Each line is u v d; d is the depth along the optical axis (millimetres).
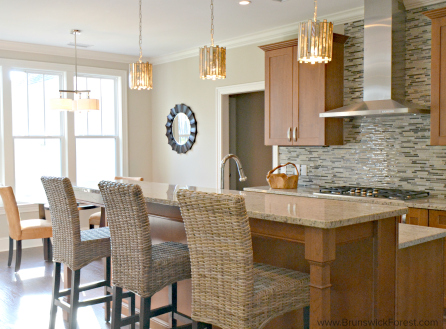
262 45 5000
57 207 2891
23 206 6027
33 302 3891
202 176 6340
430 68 3936
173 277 2393
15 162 6039
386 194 3842
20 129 6059
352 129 4609
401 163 4227
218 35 5516
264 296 1890
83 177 6617
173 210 2658
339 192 4133
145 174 7207
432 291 2416
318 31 2428
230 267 1857
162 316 3045
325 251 1815
